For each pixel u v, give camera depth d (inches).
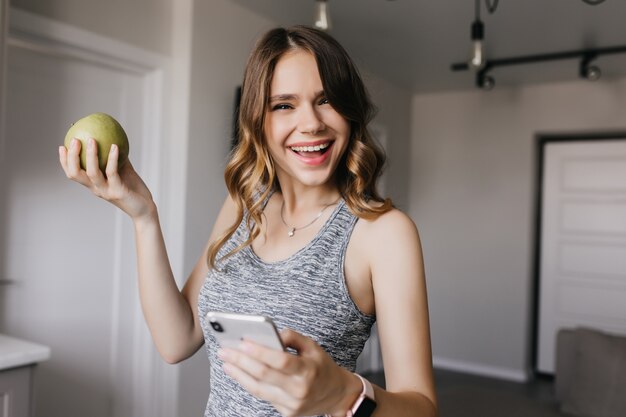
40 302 95.8
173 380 115.3
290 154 36.6
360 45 154.3
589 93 184.5
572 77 181.9
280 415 35.7
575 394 91.6
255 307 36.1
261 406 36.1
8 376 66.4
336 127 35.9
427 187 211.2
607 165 187.3
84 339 103.5
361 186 37.1
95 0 99.1
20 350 68.2
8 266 90.7
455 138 206.4
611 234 186.2
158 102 112.7
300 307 34.9
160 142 113.1
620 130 181.9
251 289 36.8
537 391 179.0
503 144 197.8
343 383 24.5
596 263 188.5
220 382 38.7
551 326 196.1
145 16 109.3
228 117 124.8
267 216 41.1
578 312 191.3
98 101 104.3
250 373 22.2
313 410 23.8
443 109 208.7
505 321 196.2
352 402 25.2
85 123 36.4
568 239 193.3
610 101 181.5
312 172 36.0
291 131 36.0
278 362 21.7
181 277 115.0
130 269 111.3
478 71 173.3
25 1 87.5
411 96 213.2
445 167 207.9
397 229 34.2
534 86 193.2
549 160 197.2
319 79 35.2
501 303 197.3
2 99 75.7
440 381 187.5
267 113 36.9
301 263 36.2
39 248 95.3
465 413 86.4
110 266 107.8
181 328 41.3
